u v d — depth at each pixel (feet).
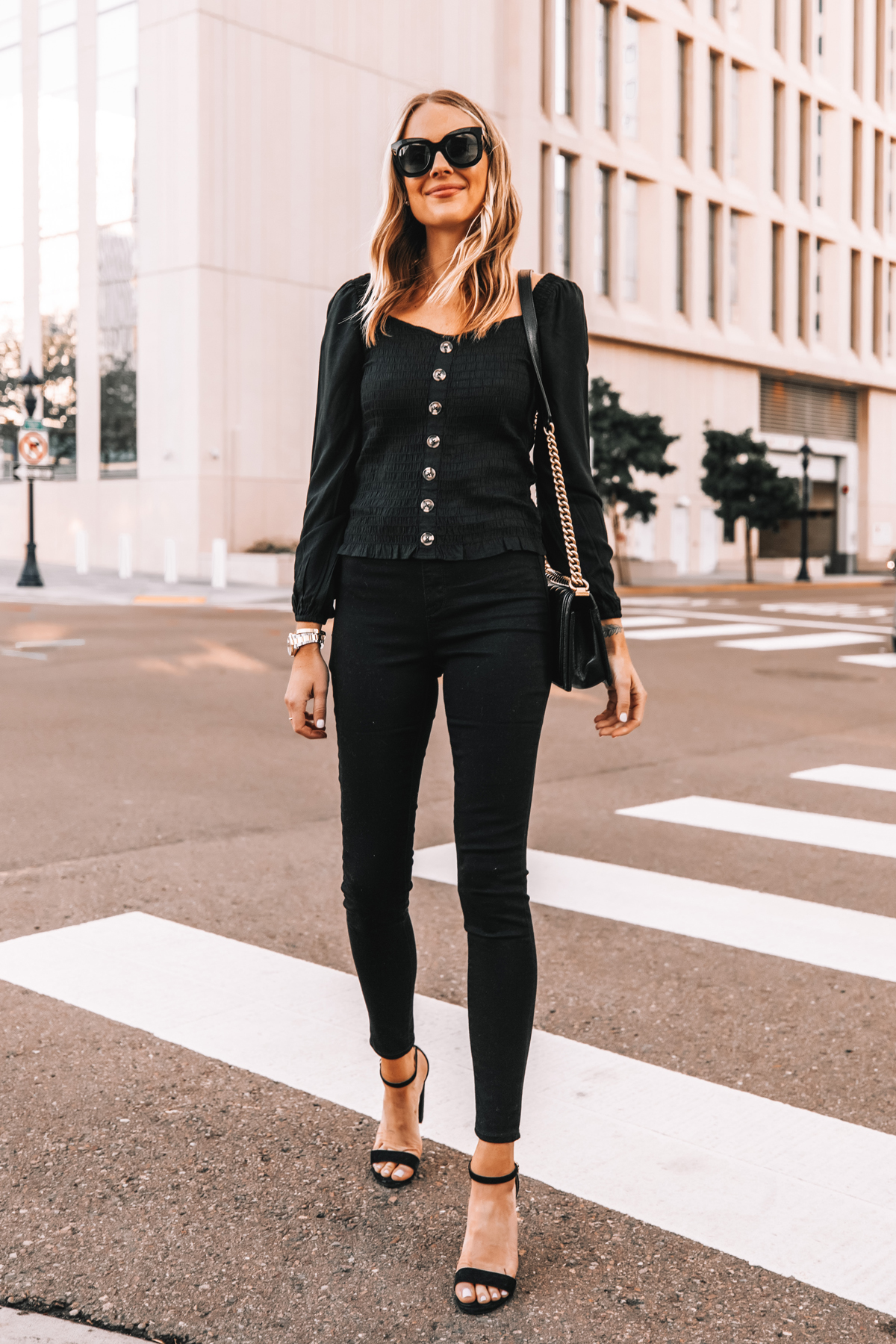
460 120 7.36
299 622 7.70
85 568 89.10
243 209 90.02
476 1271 6.86
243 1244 7.42
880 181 158.51
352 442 7.64
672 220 124.26
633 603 77.20
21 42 97.91
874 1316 6.74
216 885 15.20
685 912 14.38
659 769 23.50
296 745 25.40
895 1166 8.39
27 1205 7.87
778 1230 7.59
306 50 92.63
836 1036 10.74
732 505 111.24
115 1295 6.91
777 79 137.28
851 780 22.50
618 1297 6.90
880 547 162.09
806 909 14.52
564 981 12.07
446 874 15.88
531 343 7.25
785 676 37.68
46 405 99.25
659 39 121.29
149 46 89.40
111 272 93.66
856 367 152.56
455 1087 9.53
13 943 12.89
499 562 7.21
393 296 7.41
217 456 90.02
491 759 7.19
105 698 31.12
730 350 132.05
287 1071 9.82
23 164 98.78
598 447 96.99
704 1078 9.82
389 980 7.93
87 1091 9.48
